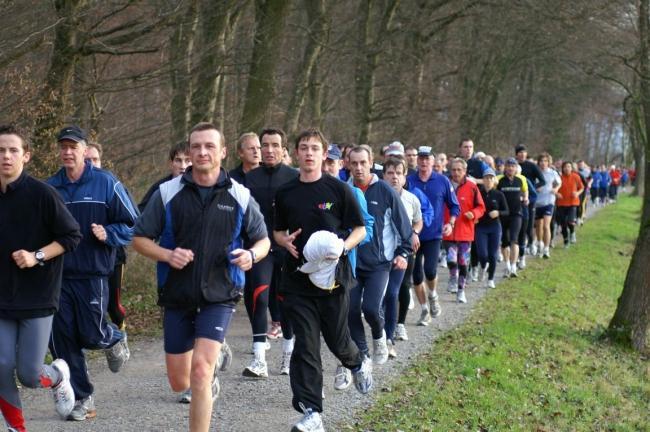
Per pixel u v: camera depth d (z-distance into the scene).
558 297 12.37
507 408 6.58
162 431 5.32
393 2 19.22
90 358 7.48
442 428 5.67
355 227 5.31
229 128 13.52
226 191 4.65
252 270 6.80
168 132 11.84
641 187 48.34
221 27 11.92
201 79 12.14
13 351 4.61
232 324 9.30
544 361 8.53
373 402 6.13
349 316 6.48
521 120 39.06
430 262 9.24
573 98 40.22
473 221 11.01
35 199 4.59
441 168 11.63
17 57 8.90
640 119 20.64
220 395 6.20
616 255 19.20
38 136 9.30
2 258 4.54
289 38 16.08
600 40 16.22
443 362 7.52
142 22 10.12
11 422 4.66
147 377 6.79
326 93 18.97
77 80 10.42
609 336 10.34
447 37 24.55
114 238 5.51
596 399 7.74
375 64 19.09
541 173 15.89
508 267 13.58
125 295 10.76
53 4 9.45
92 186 5.56
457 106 26.45
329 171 7.21
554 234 21.12
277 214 5.36
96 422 5.47
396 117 20.22
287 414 5.77
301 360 5.05
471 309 10.55
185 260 4.43
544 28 22.22
